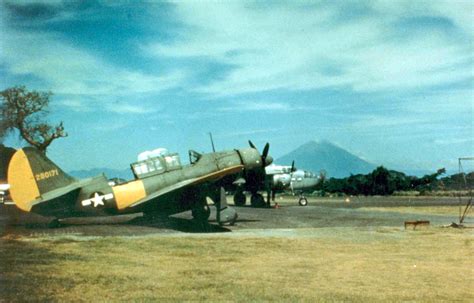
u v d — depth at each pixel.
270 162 32.25
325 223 23.80
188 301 8.01
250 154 25.95
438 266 11.39
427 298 8.34
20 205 21.03
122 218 25.97
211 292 8.63
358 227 21.64
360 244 15.17
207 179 21.42
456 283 9.56
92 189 21.25
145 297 8.20
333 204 49.12
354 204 49.06
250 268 10.95
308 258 12.41
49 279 9.36
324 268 11.05
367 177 92.69
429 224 22.80
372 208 39.34
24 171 21.11
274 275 10.20
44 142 61.47
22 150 21.11
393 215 29.89
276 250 13.74
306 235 17.77
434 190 93.00
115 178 23.02
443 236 17.55
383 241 15.96
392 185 90.94
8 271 10.00
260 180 35.72
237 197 38.41
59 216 21.39
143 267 10.90
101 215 21.55
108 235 17.70
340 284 9.41
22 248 13.36
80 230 19.66
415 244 15.24
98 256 12.29
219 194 22.12
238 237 16.78
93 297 8.16
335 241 15.85
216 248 13.98
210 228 20.84
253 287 9.06
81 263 11.23
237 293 8.59
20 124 59.62
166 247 14.05
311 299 8.22
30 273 9.86
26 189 21.08
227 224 22.89
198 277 9.90
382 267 11.24
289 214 30.20
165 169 22.36
